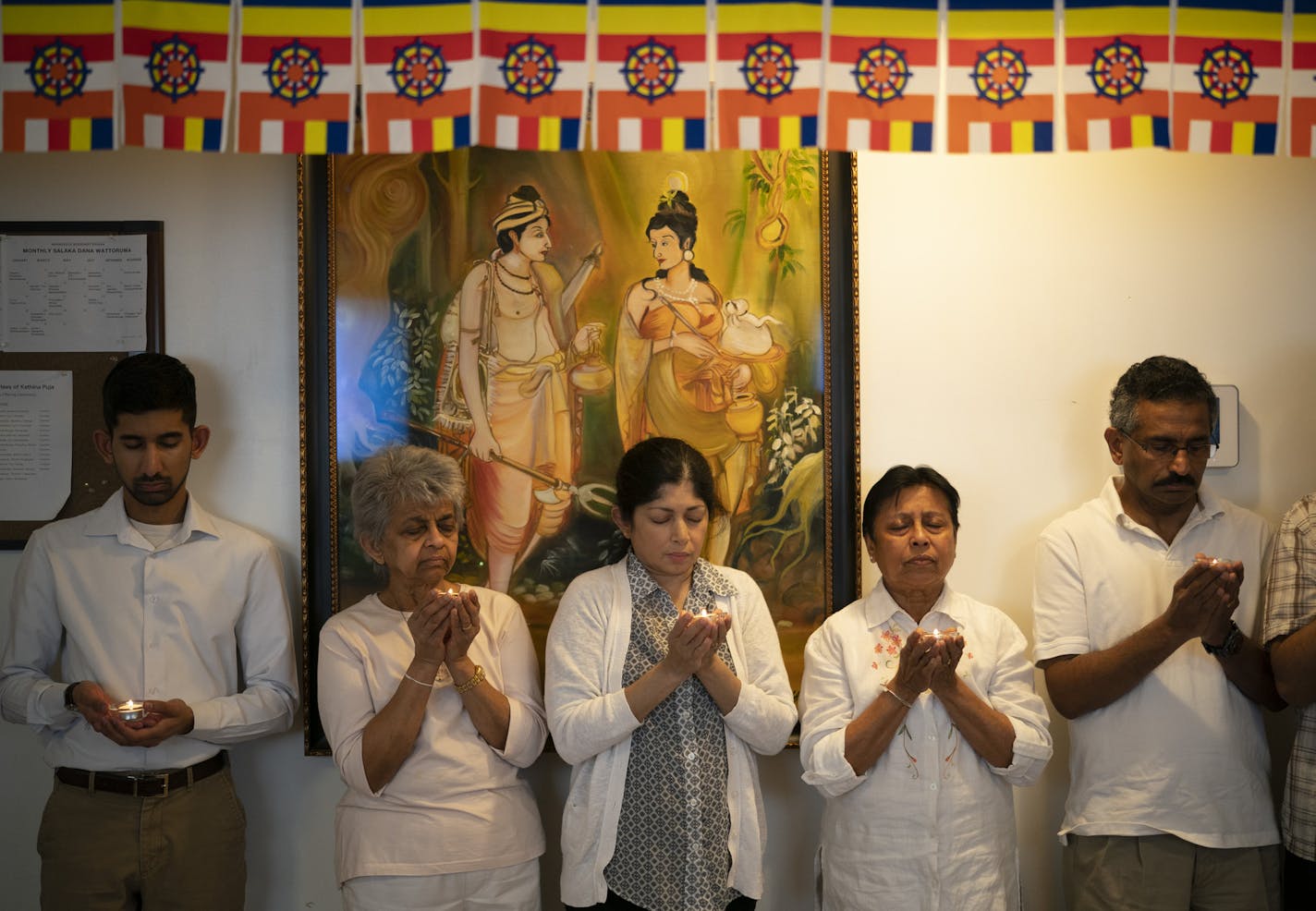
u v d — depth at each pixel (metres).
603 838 2.34
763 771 2.77
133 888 2.48
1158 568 2.57
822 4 2.19
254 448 2.78
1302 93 2.22
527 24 2.17
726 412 2.73
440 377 2.72
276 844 2.76
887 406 2.80
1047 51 2.21
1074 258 2.83
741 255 2.74
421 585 2.52
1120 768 2.50
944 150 2.21
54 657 2.60
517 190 2.72
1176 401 2.44
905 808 2.36
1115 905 2.49
